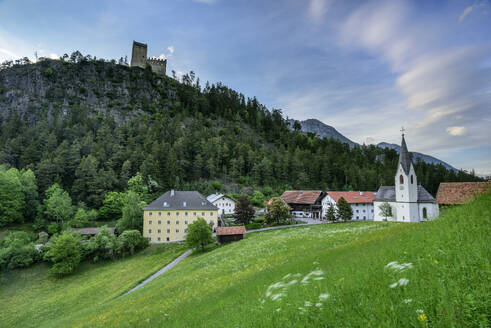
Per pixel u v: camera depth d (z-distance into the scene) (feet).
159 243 210.79
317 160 470.39
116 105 599.57
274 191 404.36
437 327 12.49
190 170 398.62
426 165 504.84
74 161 297.53
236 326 24.62
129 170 324.60
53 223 223.51
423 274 19.35
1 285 144.15
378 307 16.10
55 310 113.70
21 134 372.79
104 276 151.74
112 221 255.09
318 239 105.40
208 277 80.23
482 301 12.89
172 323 39.91
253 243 132.77
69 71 606.55
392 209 217.77
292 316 21.02
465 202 44.47
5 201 217.36
